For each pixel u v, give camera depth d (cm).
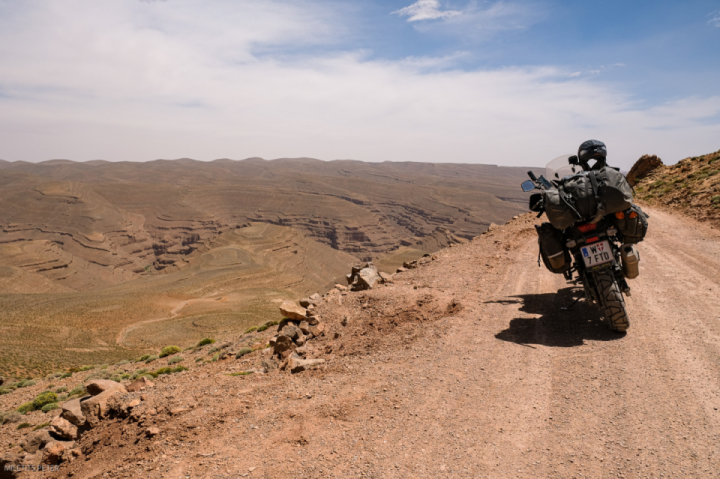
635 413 396
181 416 469
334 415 436
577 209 617
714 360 488
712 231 1392
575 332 627
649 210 2025
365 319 787
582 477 316
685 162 2898
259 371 629
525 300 803
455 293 886
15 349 12938
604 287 606
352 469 341
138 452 417
